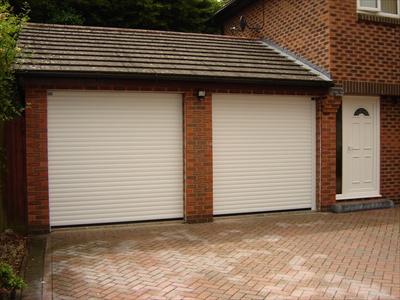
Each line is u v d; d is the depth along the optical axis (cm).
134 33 1104
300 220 882
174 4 1856
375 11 1012
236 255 631
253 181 930
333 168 977
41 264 588
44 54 834
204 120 867
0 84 530
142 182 847
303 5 1059
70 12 1628
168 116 861
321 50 987
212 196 877
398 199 1076
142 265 584
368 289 495
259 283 517
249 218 906
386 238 730
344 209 965
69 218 804
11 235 739
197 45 1088
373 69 1003
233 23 1504
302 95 955
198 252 647
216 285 511
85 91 806
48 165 788
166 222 861
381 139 1052
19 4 1487
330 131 971
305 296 477
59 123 796
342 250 657
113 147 827
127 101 834
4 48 514
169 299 470
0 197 745
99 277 538
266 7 1253
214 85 860
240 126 917
